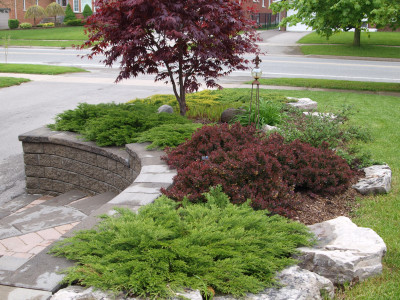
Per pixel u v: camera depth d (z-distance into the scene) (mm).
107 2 6906
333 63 21594
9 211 6043
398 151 6637
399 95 12742
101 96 13000
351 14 13023
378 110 10008
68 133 6719
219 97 10242
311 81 15172
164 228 3182
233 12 7152
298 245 3449
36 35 34688
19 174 7262
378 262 3256
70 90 14094
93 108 7328
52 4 41500
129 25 6816
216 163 4484
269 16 48406
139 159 5207
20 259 3580
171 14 6465
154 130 6133
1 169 7379
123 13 6891
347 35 32844
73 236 3246
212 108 8703
